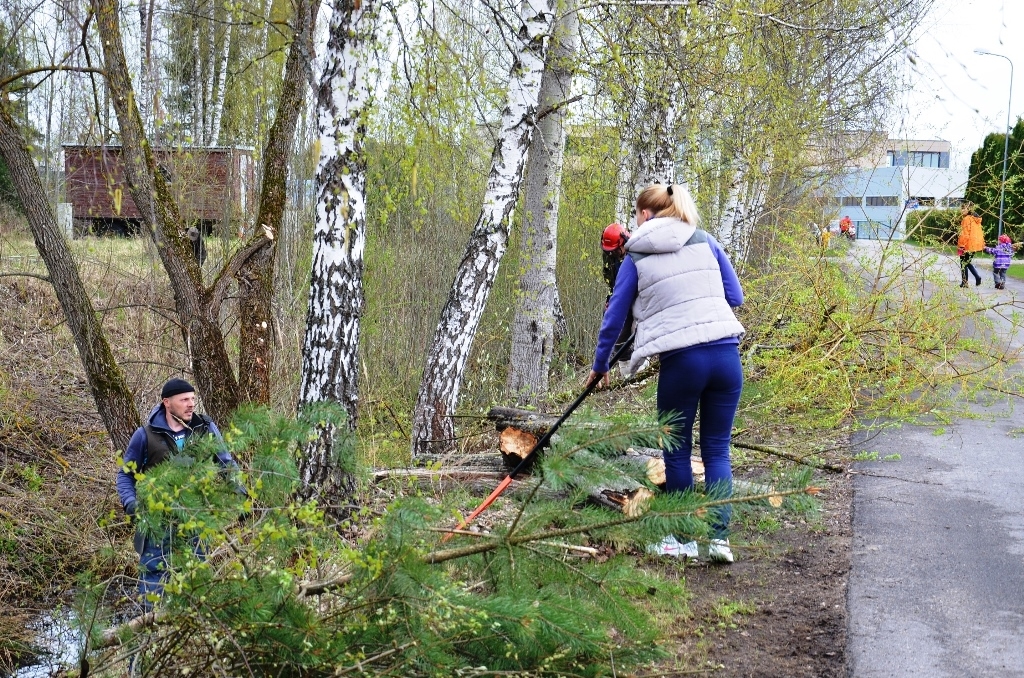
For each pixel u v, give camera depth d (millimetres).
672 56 8922
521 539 3670
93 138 6156
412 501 3752
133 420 6316
